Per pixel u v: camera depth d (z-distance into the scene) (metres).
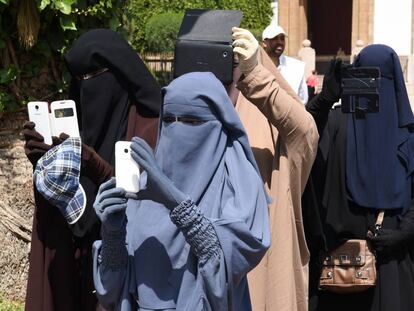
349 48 37.28
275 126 4.32
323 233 5.18
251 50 4.21
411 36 32.84
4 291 6.12
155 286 3.45
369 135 5.20
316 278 5.25
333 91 5.06
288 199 4.35
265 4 26.23
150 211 3.52
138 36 20.47
